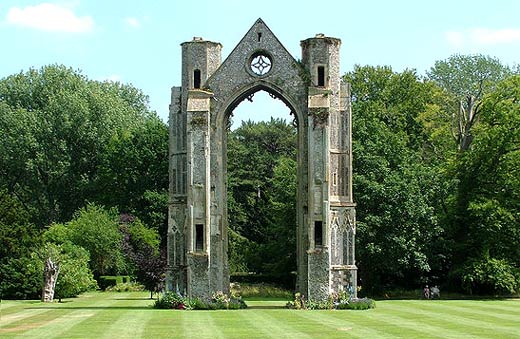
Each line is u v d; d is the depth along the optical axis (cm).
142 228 7869
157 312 4178
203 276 4738
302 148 4975
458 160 6450
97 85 10006
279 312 4241
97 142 9175
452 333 2942
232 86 5044
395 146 6481
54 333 2980
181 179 5084
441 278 6481
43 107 9325
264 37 5062
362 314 4019
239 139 11231
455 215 6362
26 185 9181
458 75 9181
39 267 5781
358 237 6028
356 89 8050
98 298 5978
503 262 6066
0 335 2909
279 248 7406
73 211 9200
